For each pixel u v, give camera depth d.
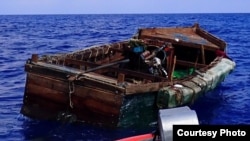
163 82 8.80
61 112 8.99
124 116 8.27
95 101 8.41
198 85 9.42
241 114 10.77
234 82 15.62
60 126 8.87
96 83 8.34
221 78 11.40
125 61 9.64
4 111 10.52
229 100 12.45
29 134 8.58
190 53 14.98
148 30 15.20
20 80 15.38
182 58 15.05
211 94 13.27
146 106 8.68
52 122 9.10
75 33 46.09
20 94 12.75
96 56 12.41
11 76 16.28
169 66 9.71
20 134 8.59
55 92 9.01
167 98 8.43
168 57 10.62
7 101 11.73
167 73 10.20
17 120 9.57
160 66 10.27
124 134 8.38
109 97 8.21
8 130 8.84
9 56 23.42
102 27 62.97
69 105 8.83
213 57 14.48
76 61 10.27
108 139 8.15
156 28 15.71
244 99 12.64
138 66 10.54
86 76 8.60
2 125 9.19
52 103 9.11
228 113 10.84
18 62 20.66
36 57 9.45
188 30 16.83
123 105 8.15
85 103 8.56
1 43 32.59
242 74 17.61
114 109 8.17
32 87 9.35
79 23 85.56
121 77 8.21
